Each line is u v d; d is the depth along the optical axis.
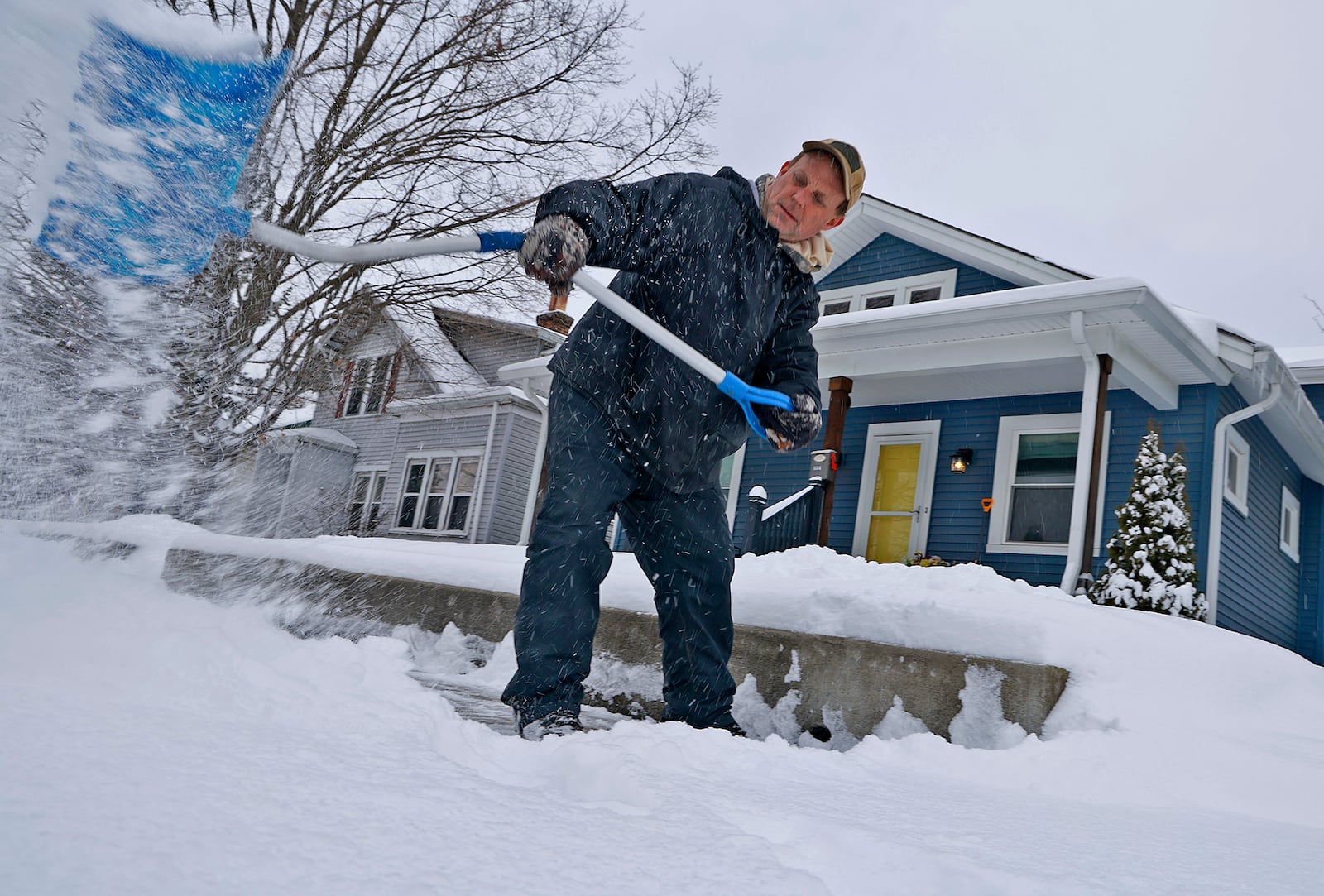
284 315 11.53
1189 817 1.93
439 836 0.80
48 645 1.44
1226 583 9.12
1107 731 2.72
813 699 3.39
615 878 0.76
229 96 1.71
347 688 1.71
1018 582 4.74
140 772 0.82
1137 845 1.35
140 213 1.72
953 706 3.09
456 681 3.64
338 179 12.08
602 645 3.96
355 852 0.71
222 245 8.66
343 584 5.16
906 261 11.53
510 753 1.40
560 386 2.45
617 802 1.13
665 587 2.62
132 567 4.68
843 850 1.00
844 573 5.14
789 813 1.16
